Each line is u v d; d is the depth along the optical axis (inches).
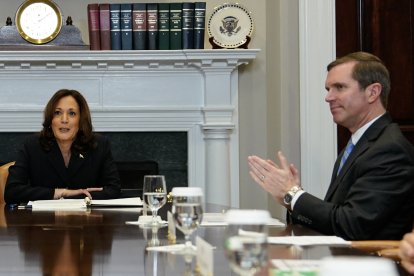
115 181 138.7
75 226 87.9
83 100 139.4
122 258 60.3
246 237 36.5
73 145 137.9
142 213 105.7
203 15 183.5
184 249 64.4
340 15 173.9
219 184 185.2
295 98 176.1
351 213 87.0
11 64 185.0
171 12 183.3
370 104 99.3
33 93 186.9
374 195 87.4
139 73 187.3
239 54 182.7
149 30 183.5
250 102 193.3
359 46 174.1
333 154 171.6
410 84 173.6
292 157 178.4
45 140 137.3
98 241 72.6
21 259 60.4
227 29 187.2
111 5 183.0
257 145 193.6
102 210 111.6
